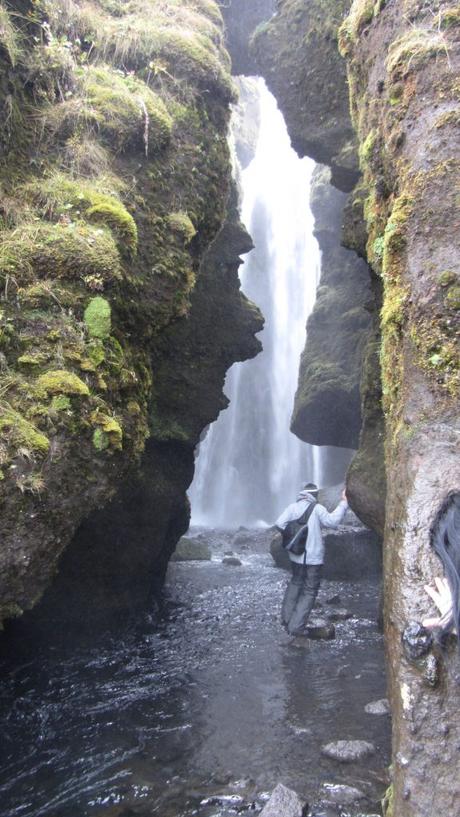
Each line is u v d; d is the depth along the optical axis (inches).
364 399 262.7
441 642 95.1
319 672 236.2
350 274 515.5
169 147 211.2
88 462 144.3
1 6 168.6
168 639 275.3
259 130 996.6
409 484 111.8
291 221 905.5
